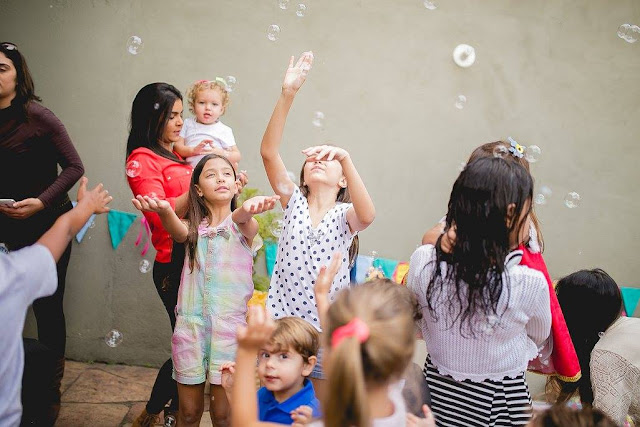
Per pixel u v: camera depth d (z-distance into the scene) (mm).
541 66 4246
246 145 4188
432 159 4258
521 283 2152
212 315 2842
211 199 2924
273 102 4176
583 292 2771
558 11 4223
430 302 2225
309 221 2736
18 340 1850
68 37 4051
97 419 3467
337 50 4180
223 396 2871
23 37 4035
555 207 4309
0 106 3043
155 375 4086
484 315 2154
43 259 1890
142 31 4094
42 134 3104
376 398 1642
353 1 4160
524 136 4270
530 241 2420
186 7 4105
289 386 2242
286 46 4156
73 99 4074
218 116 3820
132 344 4203
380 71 4203
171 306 3238
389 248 4281
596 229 4328
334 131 4215
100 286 4160
